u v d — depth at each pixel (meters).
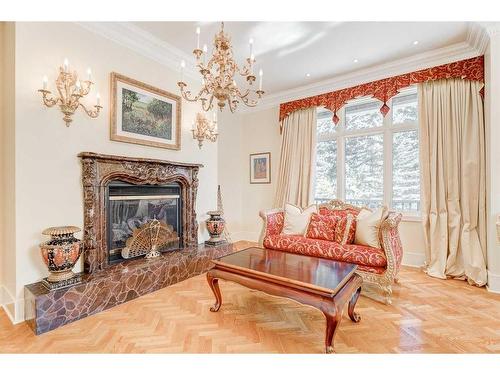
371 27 2.75
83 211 2.46
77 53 2.44
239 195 5.36
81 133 2.46
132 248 2.84
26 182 2.10
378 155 3.97
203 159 3.90
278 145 4.95
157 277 2.75
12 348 1.71
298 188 4.46
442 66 3.23
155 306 2.35
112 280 2.34
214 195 4.10
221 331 1.93
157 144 3.17
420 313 2.20
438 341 1.79
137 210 2.99
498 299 2.47
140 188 2.98
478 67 3.01
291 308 2.31
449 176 3.17
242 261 2.24
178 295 2.61
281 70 3.80
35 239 2.14
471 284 2.86
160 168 3.10
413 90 3.66
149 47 3.03
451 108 3.20
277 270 2.00
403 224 3.64
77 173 2.43
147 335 1.87
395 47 3.16
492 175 2.66
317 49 3.21
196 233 3.64
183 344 1.76
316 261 2.24
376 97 3.75
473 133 3.03
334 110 4.14
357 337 1.84
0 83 2.29
